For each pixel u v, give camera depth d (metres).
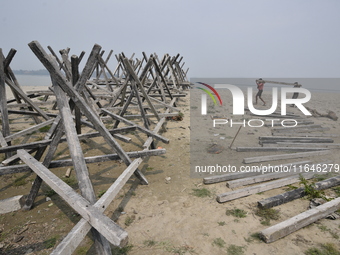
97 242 2.27
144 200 3.73
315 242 2.80
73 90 3.14
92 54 3.45
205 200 3.74
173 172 4.73
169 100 13.03
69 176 4.43
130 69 5.84
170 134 7.19
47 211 3.42
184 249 2.72
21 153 3.37
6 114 5.21
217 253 2.66
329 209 3.27
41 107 10.09
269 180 4.45
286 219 3.26
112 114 6.07
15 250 2.68
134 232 3.01
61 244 1.90
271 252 2.66
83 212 2.20
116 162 5.11
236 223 3.18
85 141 6.20
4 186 4.06
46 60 2.86
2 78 5.27
